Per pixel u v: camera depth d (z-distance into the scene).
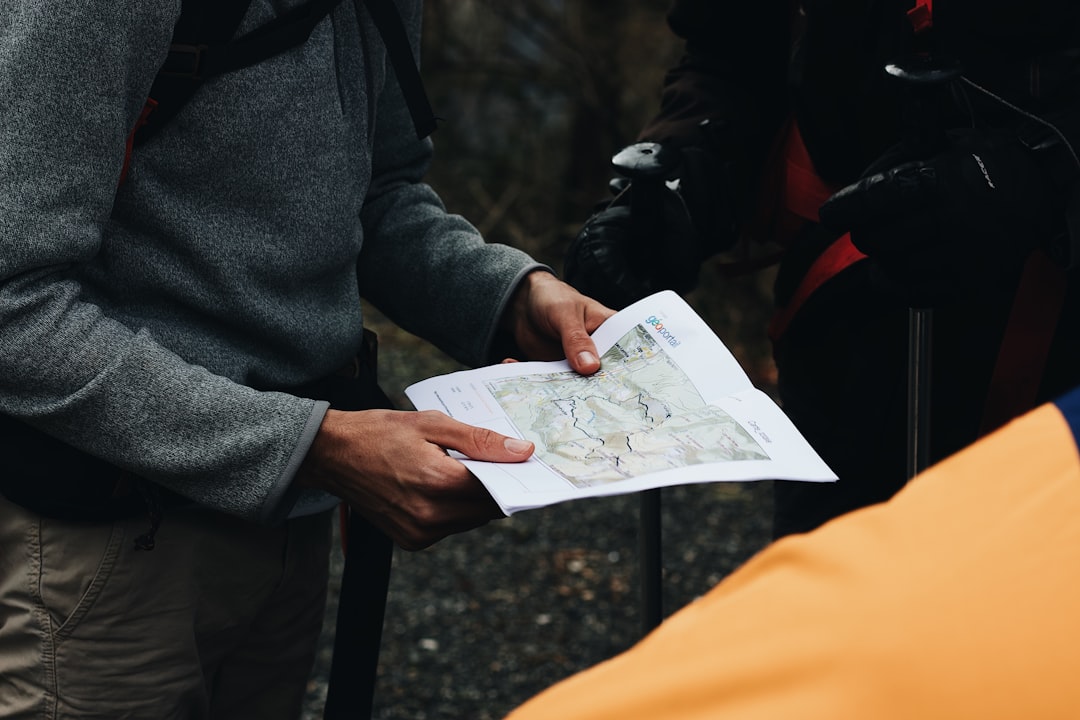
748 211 1.65
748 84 1.63
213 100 1.03
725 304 4.78
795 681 0.41
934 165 1.14
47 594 1.12
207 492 1.04
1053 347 1.31
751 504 3.41
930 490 0.45
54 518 1.10
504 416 1.13
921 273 1.16
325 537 1.33
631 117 5.16
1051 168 1.16
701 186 1.48
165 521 1.14
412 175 1.44
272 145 1.07
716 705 0.42
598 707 0.44
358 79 1.17
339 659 1.30
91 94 0.94
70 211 0.96
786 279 1.55
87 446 1.03
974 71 1.23
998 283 1.18
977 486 0.44
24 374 1.00
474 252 1.35
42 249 0.95
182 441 1.02
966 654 0.39
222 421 1.03
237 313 1.09
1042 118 1.19
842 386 1.47
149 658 1.15
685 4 1.64
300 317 1.14
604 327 1.27
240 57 1.03
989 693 0.39
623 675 0.45
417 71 1.17
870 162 1.38
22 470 1.08
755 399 1.14
